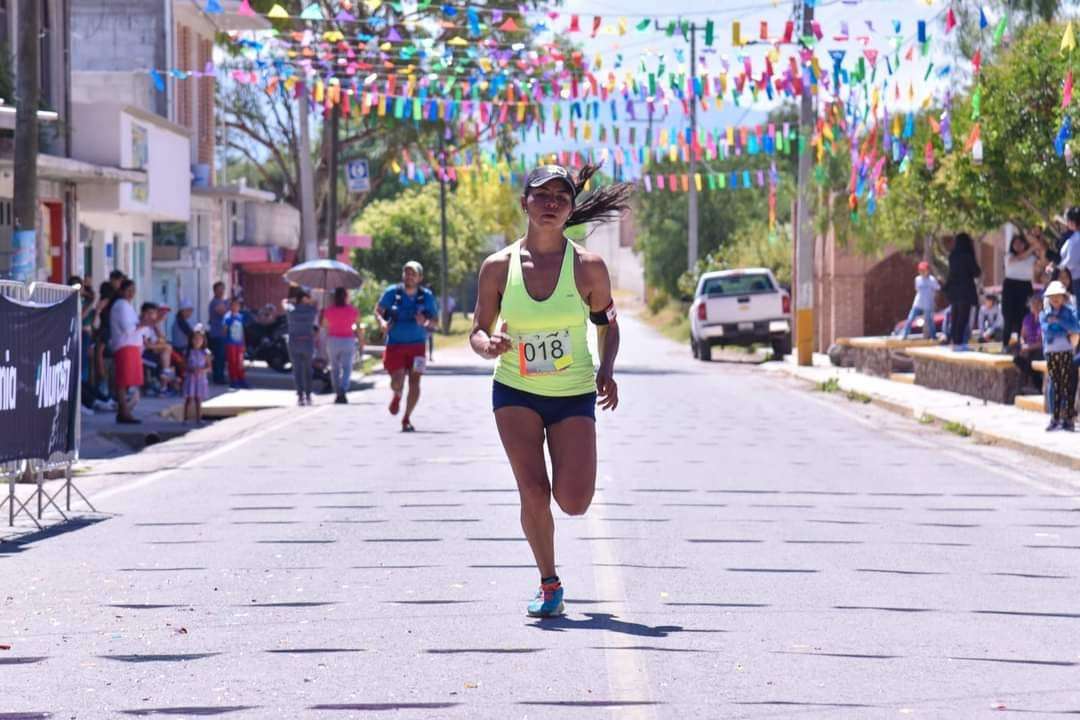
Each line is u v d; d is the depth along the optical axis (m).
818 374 40.56
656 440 22.56
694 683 8.02
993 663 8.52
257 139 65.31
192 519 14.41
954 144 29.94
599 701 7.64
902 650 8.84
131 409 26.61
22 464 14.34
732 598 10.41
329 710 7.50
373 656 8.66
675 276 93.00
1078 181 27.34
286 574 11.35
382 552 12.35
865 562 11.91
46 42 31.50
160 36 45.66
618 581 11.01
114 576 11.34
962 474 18.23
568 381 9.43
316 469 18.70
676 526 13.76
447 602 10.24
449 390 36.31
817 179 42.28
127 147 33.62
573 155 41.44
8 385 13.84
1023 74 27.50
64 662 8.57
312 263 37.78
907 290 56.88
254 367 47.62
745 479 17.47
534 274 9.32
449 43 31.86
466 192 108.69
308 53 30.98
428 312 24.38
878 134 37.97
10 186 29.02
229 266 53.56
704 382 39.12
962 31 27.14
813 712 7.45
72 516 14.80
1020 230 32.09
